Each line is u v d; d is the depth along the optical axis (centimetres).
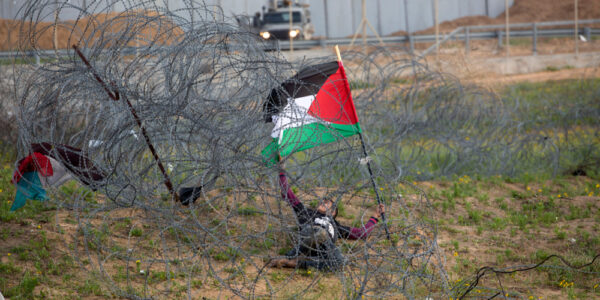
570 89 6825
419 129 3866
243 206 2688
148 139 2080
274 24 9994
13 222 2459
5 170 3111
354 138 3142
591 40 12888
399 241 2491
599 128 5003
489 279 2270
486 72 8038
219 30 2161
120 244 2322
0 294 1780
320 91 2442
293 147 2280
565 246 2652
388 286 1973
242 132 2034
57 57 2161
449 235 2811
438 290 2112
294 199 2295
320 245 2220
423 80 4119
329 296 2011
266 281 1995
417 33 13250
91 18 2161
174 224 2031
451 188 3553
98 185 2117
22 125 2145
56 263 2134
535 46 11900
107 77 2064
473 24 14175
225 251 2220
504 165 3950
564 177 4025
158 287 2031
